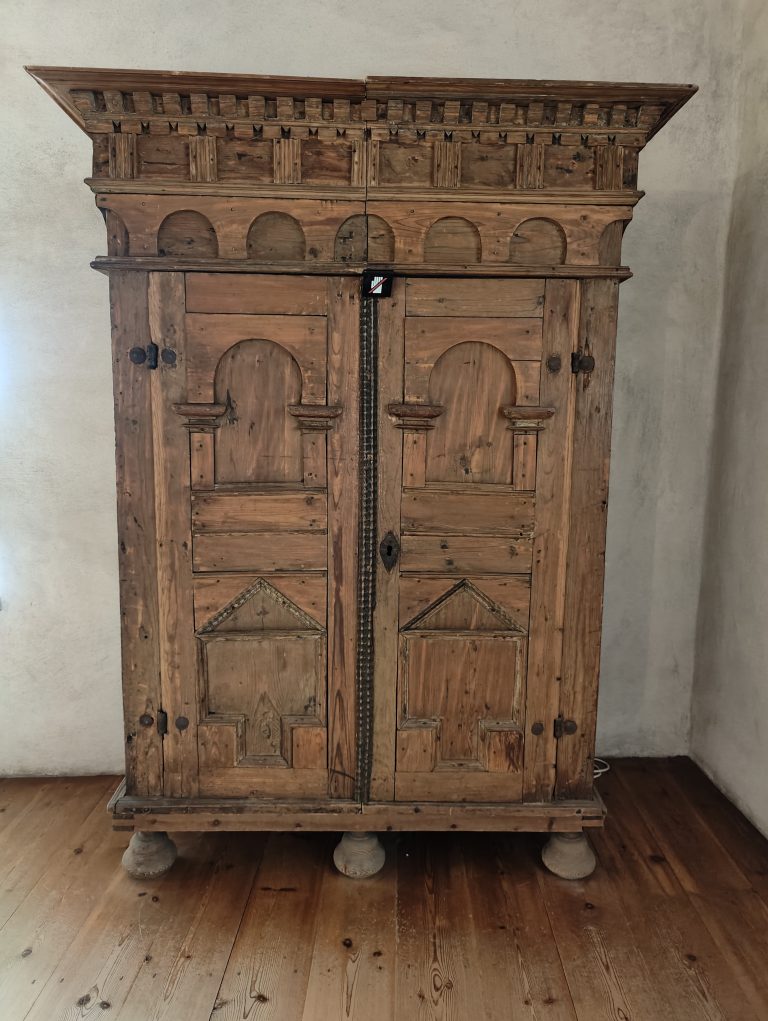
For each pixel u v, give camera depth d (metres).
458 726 2.03
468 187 1.84
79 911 1.93
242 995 1.66
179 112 1.79
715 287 2.56
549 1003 1.65
